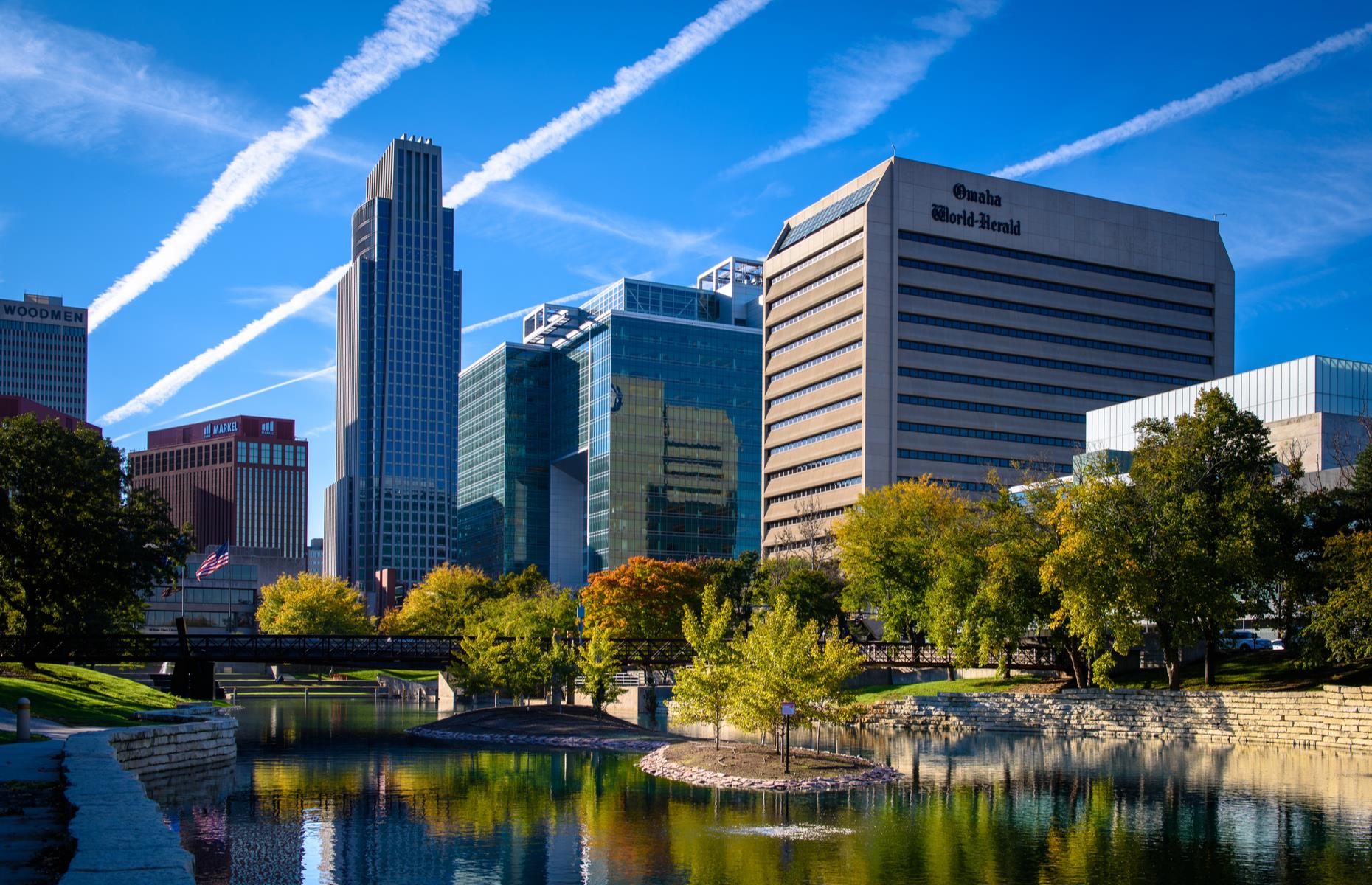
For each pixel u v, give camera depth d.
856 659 59.59
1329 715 69.75
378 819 45.44
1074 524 80.81
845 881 35.09
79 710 58.84
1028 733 85.75
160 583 98.56
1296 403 127.06
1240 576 76.69
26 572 87.62
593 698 90.56
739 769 57.00
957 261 189.12
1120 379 199.50
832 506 188.38
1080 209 199.25
